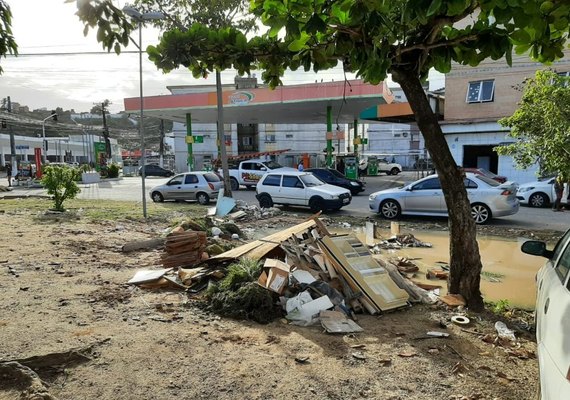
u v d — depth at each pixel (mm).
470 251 5598
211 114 31828
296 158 49812
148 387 3402
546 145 7098
